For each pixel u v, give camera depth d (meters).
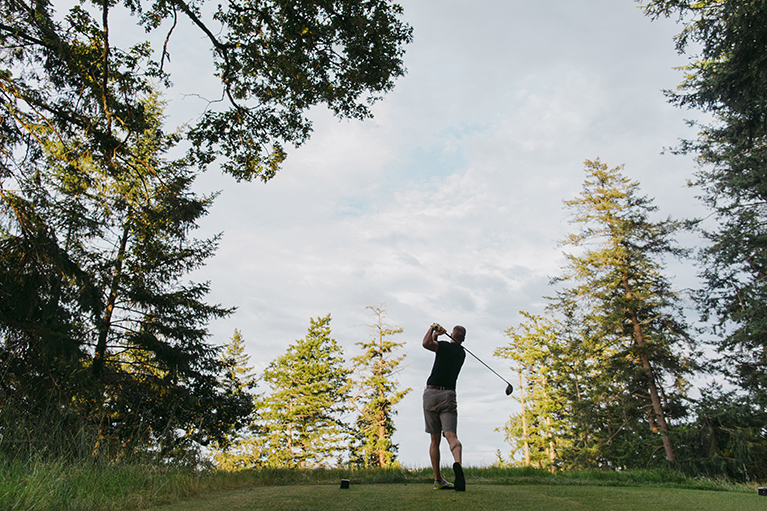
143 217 12.66
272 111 12.21
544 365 38.81
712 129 20.66
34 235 10.26
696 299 23.44
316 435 39.75
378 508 3.13
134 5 10.46
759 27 10.85
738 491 5.25
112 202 12.59
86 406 9.94
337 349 44.41
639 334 25.64
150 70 10.66
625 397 25.33
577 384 34.44
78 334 11.38
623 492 4.29
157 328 18.44
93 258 16.47
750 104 12.84
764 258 20.42
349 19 10.57
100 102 10.42
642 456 26.12
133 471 4.07
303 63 11.23
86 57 9.97
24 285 10.05
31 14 9.69
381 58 11.16
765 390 21.23
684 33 12.16
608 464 26.33
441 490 4.42
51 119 10.66
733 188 20.58
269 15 10.70
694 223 22.50
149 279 18.48
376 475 6.42
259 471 6.25
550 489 4.57
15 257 10.13
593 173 29.09
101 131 10.73
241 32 10.96
